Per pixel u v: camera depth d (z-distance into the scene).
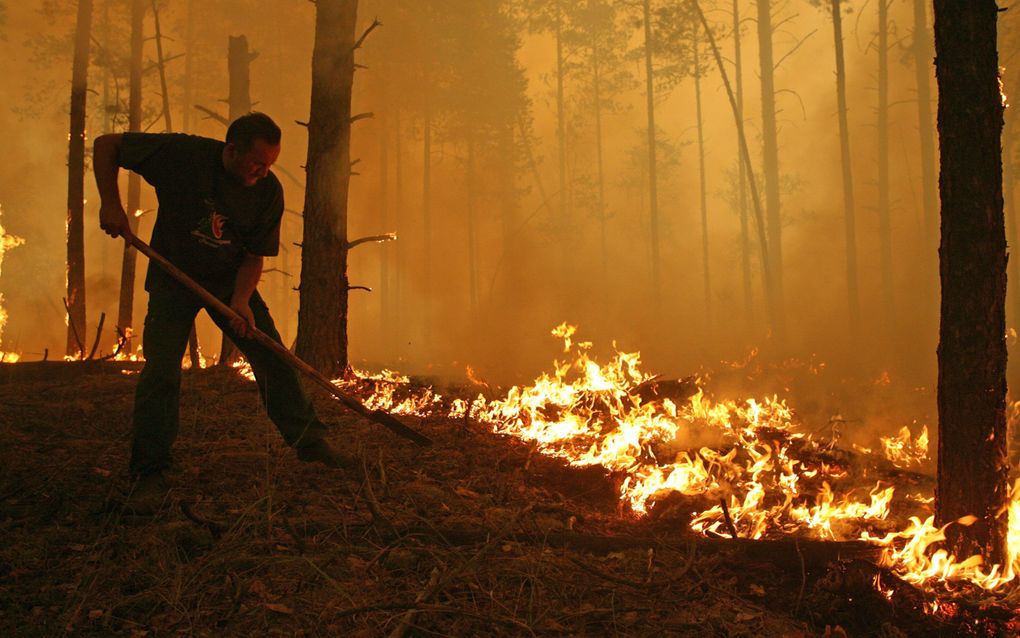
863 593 3.00
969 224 3.42
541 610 2.67
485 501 3.69
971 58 3.40
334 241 7.30
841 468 4.86
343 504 3.43
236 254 3.65
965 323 3.43
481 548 3.03
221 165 3.53
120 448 4.11
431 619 2.55
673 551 3.14
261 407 5.18
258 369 3.76
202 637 2.39
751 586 3.03
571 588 2.82
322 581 2.74
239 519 2.92
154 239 3.61
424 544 3.05
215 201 3.54
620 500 3.98
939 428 3.54
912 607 2.99
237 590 2.62
